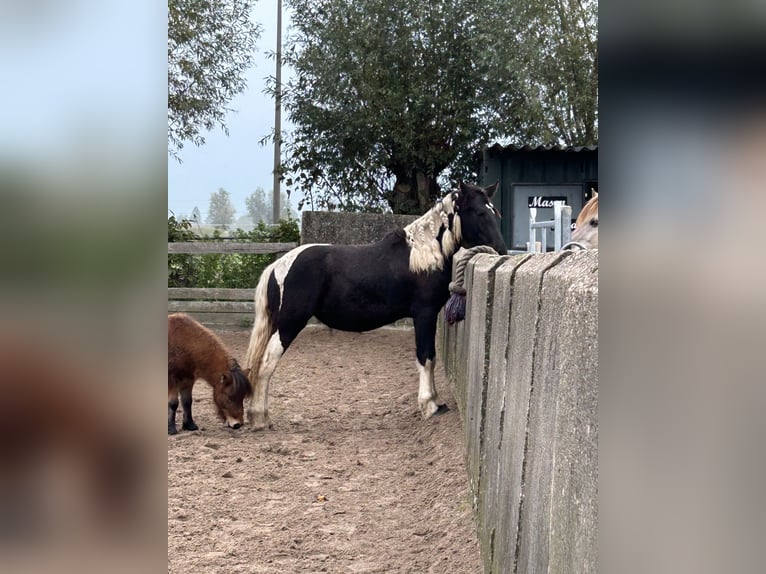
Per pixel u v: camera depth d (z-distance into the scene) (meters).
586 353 1.28
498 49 16.52
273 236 14.66
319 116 17.33
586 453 1.24
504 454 2.73
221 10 18.36
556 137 18.55
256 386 7.25
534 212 7.01
